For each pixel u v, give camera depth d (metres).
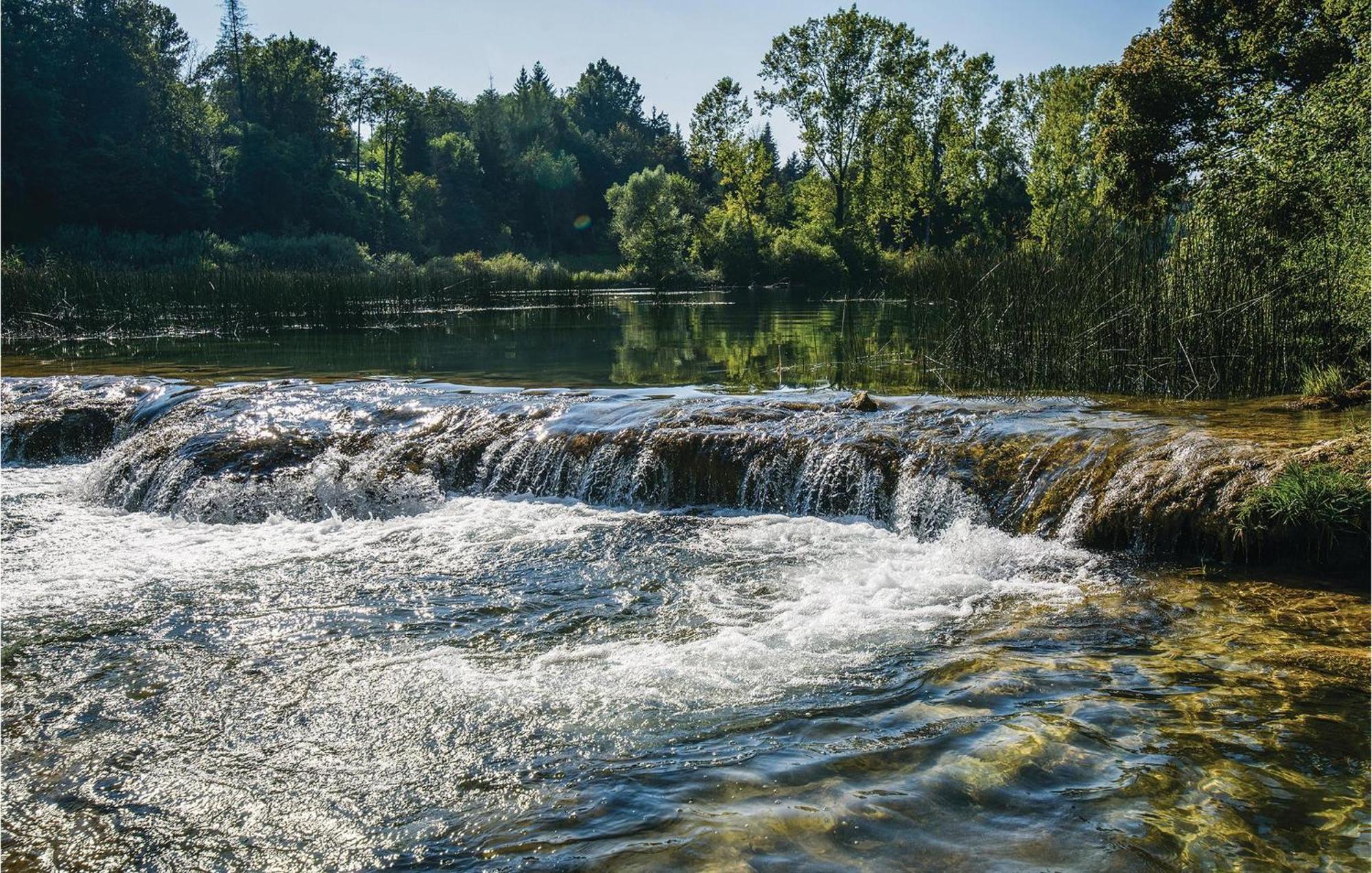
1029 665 4.64
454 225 77.62
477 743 4.10
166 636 5.41
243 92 81.69
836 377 12.73
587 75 141.38
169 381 11.98
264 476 8.36
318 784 3.82
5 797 3.79
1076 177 46.16
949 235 62.56
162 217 59.53
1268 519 5.96
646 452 8.26
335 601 5.95
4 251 45.59
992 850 3.17
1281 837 3.19
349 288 27.75
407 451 8.94
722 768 3.77
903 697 4.35
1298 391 10.00
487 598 5.94
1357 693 4.20
